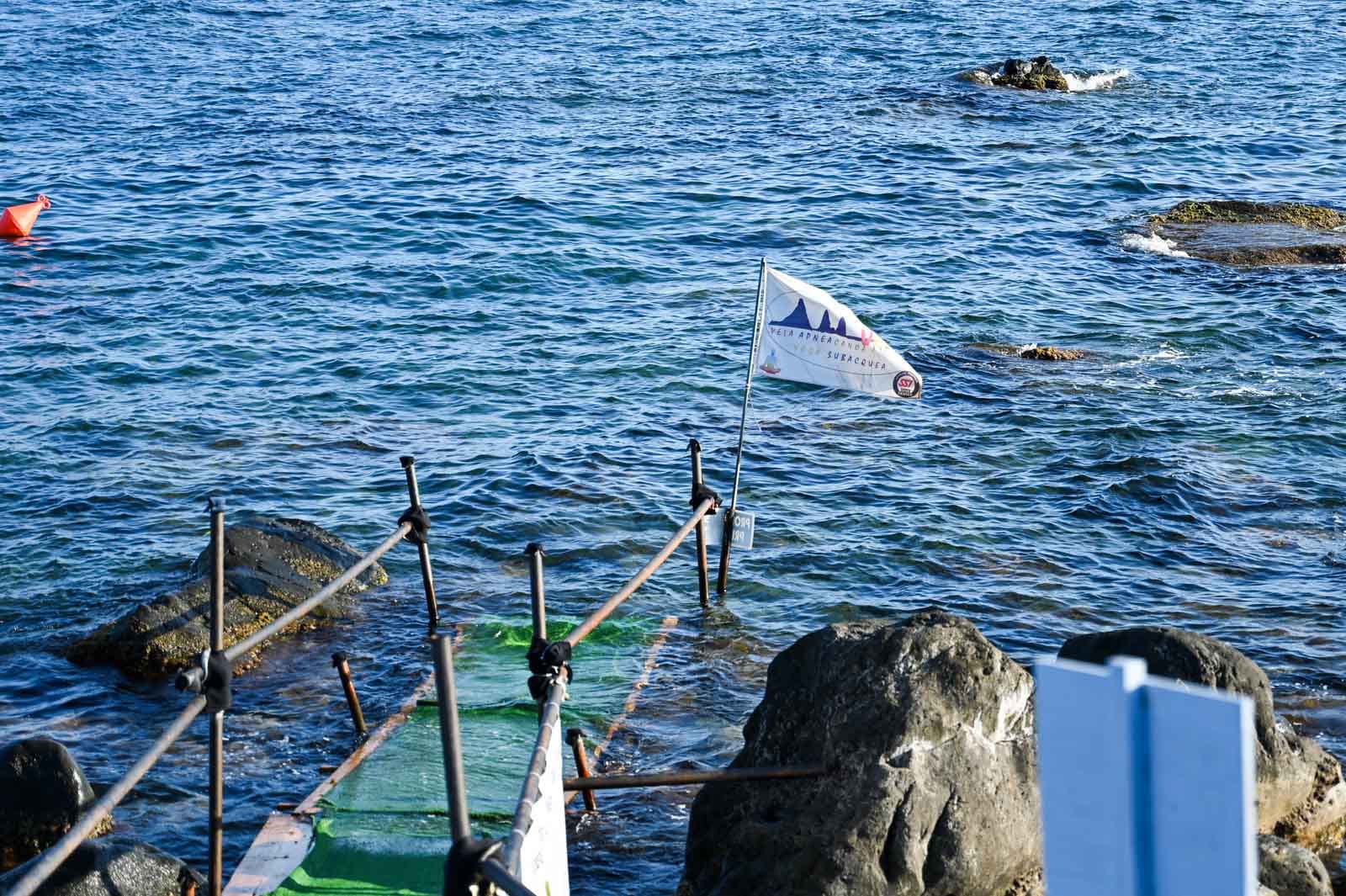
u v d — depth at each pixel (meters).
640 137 36.69
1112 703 2.82
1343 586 14.73
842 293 25.02
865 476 17.62
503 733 11.71
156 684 12.82
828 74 45.22
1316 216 29.88
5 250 27.02
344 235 28.16
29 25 52.28
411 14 56.12
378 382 20.95
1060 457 18.16
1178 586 14.82
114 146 35.47
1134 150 36.00
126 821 10.62
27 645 13.51
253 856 9.95
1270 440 18.67
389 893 9.41
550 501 16.97
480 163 33.81
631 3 58.62
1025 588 14.74
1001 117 39.56
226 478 17.56
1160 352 22.27
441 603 14.55
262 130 37.16
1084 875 2.89
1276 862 8.96
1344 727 11.95
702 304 24.56
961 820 8.63
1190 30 52.94
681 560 15.62
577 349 22.33
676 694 12.63
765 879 8.62
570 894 9.50
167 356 21.89
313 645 13.59
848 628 9.70
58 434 18.84
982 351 22.27
